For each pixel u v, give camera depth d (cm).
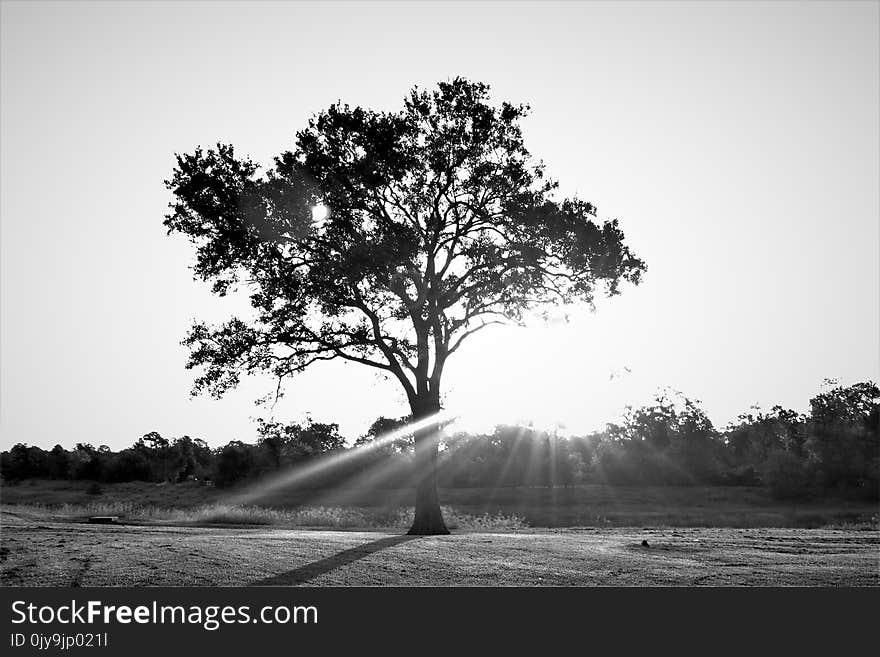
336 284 2830
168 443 10656
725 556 2012
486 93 3030
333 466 8362
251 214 2767
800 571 1755
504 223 2977
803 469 8375
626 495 8231
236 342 2864
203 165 2903
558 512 6875
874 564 1869
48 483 9662
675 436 9856
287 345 2892
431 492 2852
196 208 2844
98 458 10069
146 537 2397
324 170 2870
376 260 2702
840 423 9394
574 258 2884
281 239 2853
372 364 2919
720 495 8288
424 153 2967
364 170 2830
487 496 8150
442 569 1738
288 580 1590
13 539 2272
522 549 2094
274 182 2820
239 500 7731
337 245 2861
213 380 2898
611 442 9869
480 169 2961
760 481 9019
